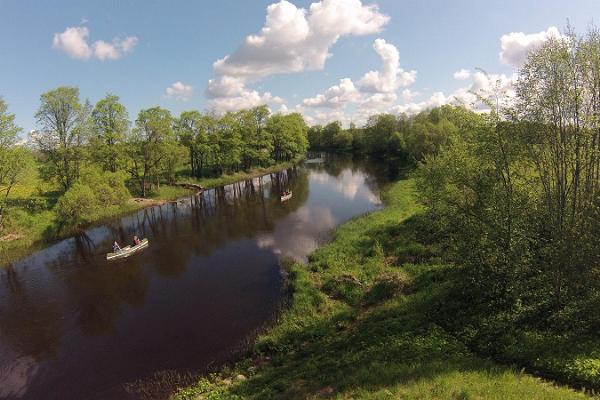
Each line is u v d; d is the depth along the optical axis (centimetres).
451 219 2075
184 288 2778
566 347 1374
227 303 2483
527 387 1118
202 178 7831
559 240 1616
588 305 1477
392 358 1508
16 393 1762
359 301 2267
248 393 1498
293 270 2789
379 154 11938
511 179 1912
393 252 2872
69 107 5175
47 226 4444
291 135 10544
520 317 1636
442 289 2109
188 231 4319
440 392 1105
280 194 6231
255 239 3812
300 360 1730
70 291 2872
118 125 6144
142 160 6112
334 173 8538
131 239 4156
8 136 4166
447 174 2328
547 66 1614
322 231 3881
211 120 7981
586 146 1584
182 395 1616
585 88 1570
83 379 1831
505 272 1759
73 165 5344
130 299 2667
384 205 4872
